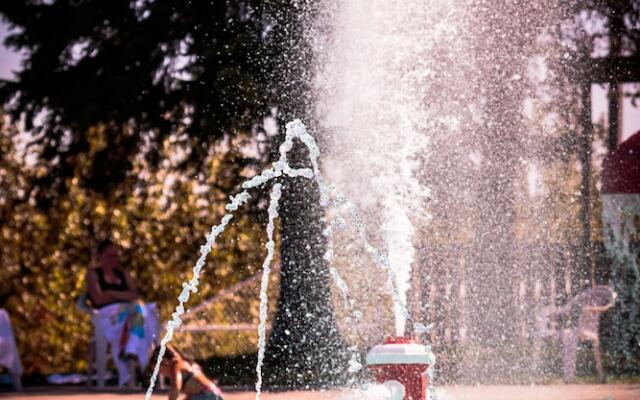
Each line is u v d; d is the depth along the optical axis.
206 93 16.30
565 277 16.69
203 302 16.91
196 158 17.17
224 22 16.47
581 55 17.11
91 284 14.09
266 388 12.50
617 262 15.73
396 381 7.98
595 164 17.50
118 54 17.02
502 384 12.49
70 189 18.20
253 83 15.78
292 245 16.53
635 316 15.66
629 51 17.22
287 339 16.27
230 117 16.44
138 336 13.67
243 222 18.09
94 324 13.88
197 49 16.61
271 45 16.16
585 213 17.02
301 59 16.11
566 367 13.09
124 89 16.75
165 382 14.18
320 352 15.85
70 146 17.66
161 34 16.77
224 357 15.96
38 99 17.41
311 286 16.47
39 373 17.81
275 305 17.19
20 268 18.17
